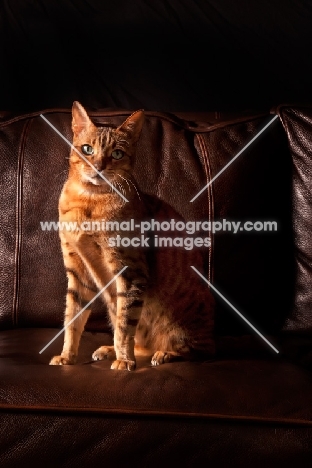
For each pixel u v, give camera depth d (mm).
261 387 1433
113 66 2662
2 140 1993
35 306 1936
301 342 1889
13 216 1956
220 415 1339
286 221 2014
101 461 1328
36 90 2662
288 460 1322
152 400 1362
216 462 1326
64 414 1333
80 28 2645
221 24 2664
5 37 2641
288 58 2682
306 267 1971
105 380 1430
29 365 1534
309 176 1982
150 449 1327
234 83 2686
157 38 2658
